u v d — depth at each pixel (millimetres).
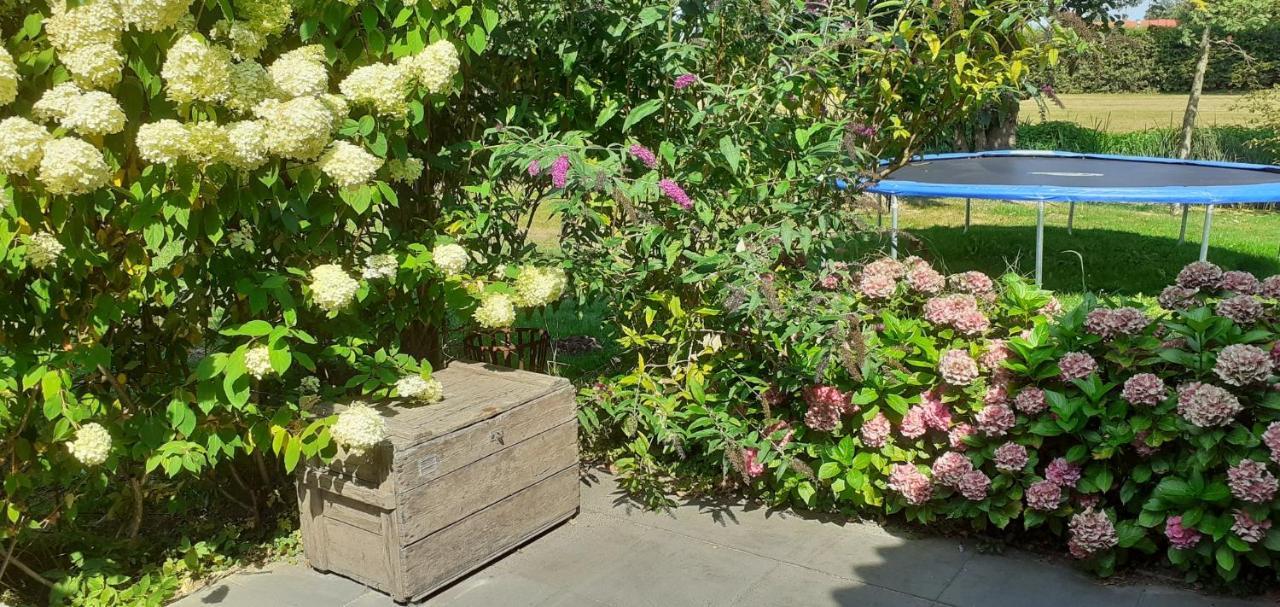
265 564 2930
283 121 2344
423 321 3221
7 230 2299
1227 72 21547
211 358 2482
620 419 3406
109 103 2199
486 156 3625
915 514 2990
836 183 3354
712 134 3250
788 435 3193
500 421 2801
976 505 2871
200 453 2596
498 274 3250
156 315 2967
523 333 4219
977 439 2924
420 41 2867
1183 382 2742
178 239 2678
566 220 3385
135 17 2188
